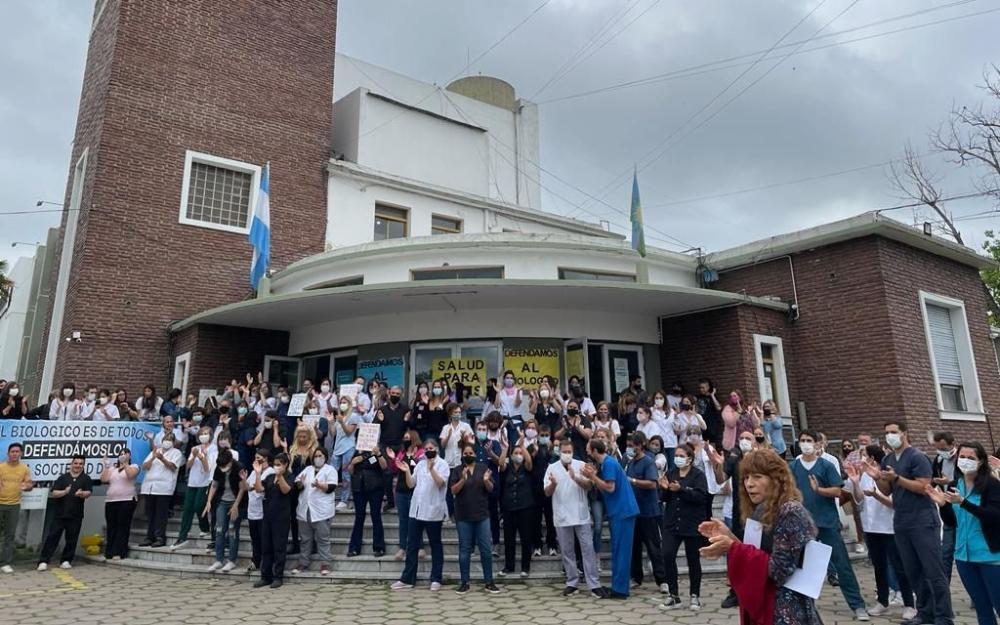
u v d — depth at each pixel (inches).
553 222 890.7
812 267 573.9
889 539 275.3
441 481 328.8
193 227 663.8
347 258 577.3
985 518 210.5
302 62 770.8
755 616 130.7
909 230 543.5
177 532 438.0
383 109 823.7
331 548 377.7
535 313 538.0
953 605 301.9
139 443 469.4
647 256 597.3
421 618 266.7
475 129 910.4
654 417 428.8
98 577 369.4
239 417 433.7
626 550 301.3
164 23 683.4
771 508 136.8
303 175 736.3
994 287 892.6
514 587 325.4
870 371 525.7
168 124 666.8
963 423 568.7
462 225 816.3
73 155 737.6
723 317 544.7
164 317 631.8
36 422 434.9
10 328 1047.0
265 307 528.1
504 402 448.8
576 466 319.6
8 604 302.7
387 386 515.5
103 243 613.0
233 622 264.1
